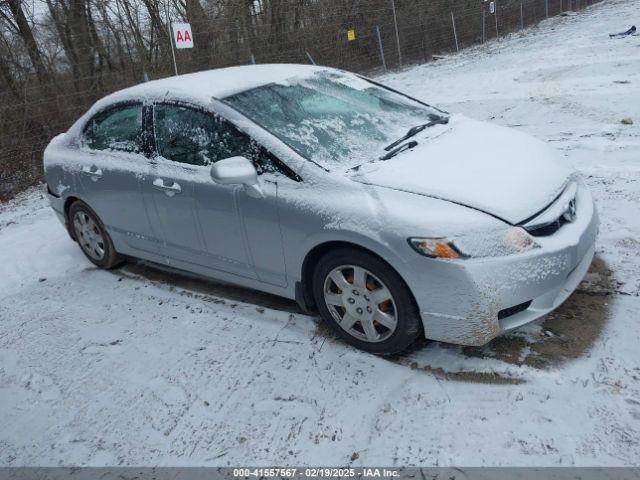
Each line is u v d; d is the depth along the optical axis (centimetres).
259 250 346
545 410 263
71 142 475
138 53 1409
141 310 413
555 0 3259
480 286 270
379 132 367
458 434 258
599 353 293
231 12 1652
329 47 1969
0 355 384
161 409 306
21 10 1122
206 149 364
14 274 518
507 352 304
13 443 299
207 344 357
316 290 331
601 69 1099
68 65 1213
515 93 1009
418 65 2109
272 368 324
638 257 377
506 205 285
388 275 292
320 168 319
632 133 662
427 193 291
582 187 345
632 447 238
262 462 261
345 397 293
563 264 286
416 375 299
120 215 434
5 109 998
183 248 398
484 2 2547
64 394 332
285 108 366
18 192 916
